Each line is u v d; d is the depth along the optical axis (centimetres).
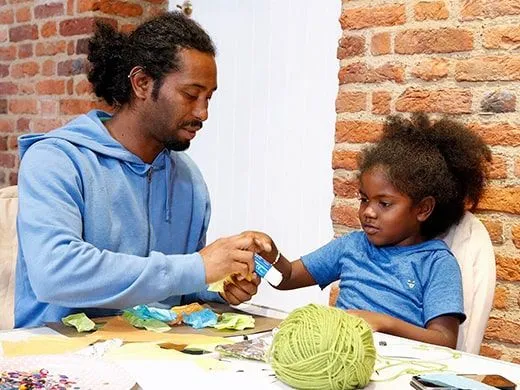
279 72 246
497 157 175
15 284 153
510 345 175
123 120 149
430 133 163
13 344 107
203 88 145
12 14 295
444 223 161
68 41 271
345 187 201
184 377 94
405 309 148
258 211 255
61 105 277
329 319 94
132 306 125
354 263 161
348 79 199
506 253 175
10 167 301
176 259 126
